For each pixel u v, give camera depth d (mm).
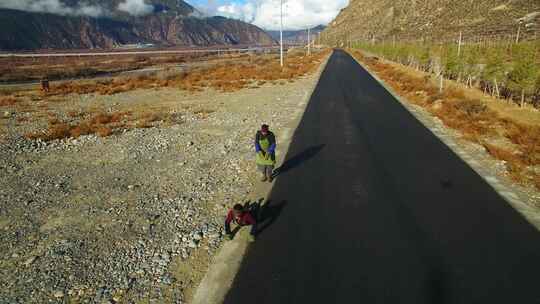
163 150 12164
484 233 6246
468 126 13516
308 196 7945
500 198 7617
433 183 8500
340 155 10758
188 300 4840
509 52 23016
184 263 5684
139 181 9328
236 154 11406
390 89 25469
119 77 44750
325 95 23000
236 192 8398
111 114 19078
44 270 5590
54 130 15430
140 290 5074
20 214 7523
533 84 17359
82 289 5141
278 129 14320
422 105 18812
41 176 9852
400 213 7031
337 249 5871
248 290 4969
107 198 8266
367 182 8633
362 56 72062
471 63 25344
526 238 6066
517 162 9781
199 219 7137
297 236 6305
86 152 12156
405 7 154375
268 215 7117
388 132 13414
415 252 5734
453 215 6910
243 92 26453
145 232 6676
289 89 26875
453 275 5176
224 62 70250
